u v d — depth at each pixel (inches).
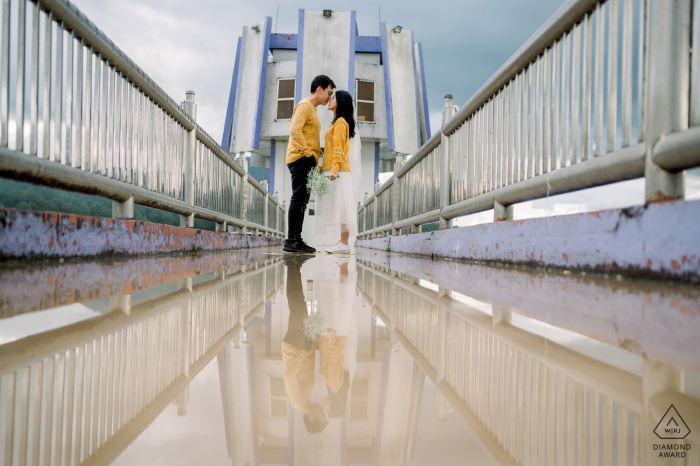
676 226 46.4
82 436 14.7
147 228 108.3
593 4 67.1
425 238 165.2
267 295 60.6
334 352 30.0
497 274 76.9
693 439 13.5
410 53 653.3
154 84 114.7
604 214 58.7
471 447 14.5
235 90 673.6
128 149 104.0
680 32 50.0
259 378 23.8
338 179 208.1
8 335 28.1
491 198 105.0
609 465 11.8
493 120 108.8
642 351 25.2
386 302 54.7
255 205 329.7
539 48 83.5
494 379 22.5
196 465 12.9
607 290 48.6
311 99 185.6
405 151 632.4
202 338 32.9
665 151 49.6
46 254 70.9
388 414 18.5
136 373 22.8
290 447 15.0
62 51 74.2
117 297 47.3
